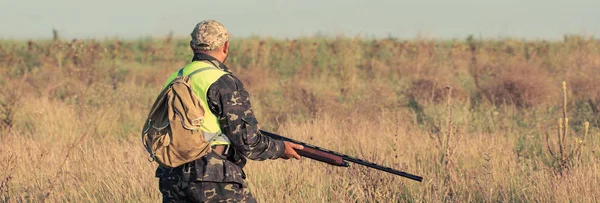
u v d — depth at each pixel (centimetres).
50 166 1059
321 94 2042
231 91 601
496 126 1543
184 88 601
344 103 1866
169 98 603
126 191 941
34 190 959
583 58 2652
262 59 3039
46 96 1939
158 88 2369
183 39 4034
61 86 2273
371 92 2014
